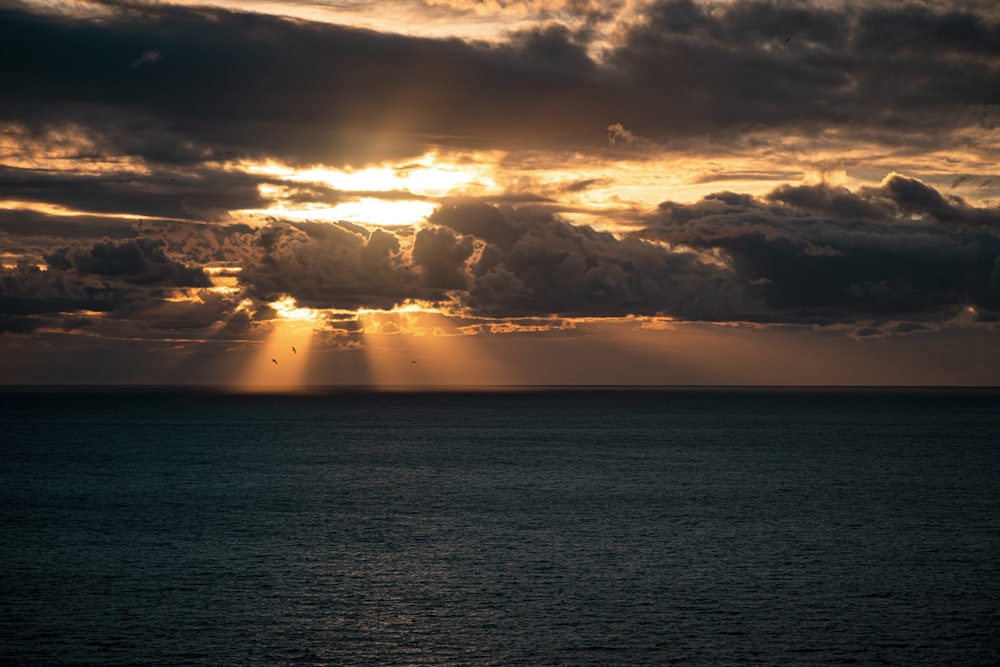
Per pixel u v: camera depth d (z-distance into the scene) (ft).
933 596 135.13
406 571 149.79
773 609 128.36
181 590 137.28
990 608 128.98
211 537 177.78
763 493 243.60
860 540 176.04
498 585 141.08
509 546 169.99
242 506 218.59
